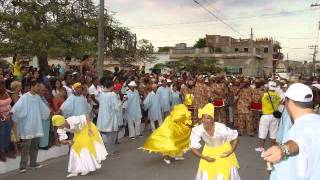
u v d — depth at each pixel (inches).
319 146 120.6
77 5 879.1
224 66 2694.4
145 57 1019.3
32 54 767.1
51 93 438.9
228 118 691.4
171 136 403.9
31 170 370.6
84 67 666.2
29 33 770.2
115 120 441.4
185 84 711.7
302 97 127.3
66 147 449.1
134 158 430.3
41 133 371.2
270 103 463.2
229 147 240.8
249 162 415.5
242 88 601.6
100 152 358.3
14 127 368.8
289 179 123.0
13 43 759.7
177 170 378.3
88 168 347.3
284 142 125.6
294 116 130.8
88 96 487.2
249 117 589.6
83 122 345.7
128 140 543.8
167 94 644.7
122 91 564.7
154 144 407.8
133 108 557.3
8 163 366.6
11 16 777.6
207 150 240.4
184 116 406.0
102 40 630.5
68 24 861.2
